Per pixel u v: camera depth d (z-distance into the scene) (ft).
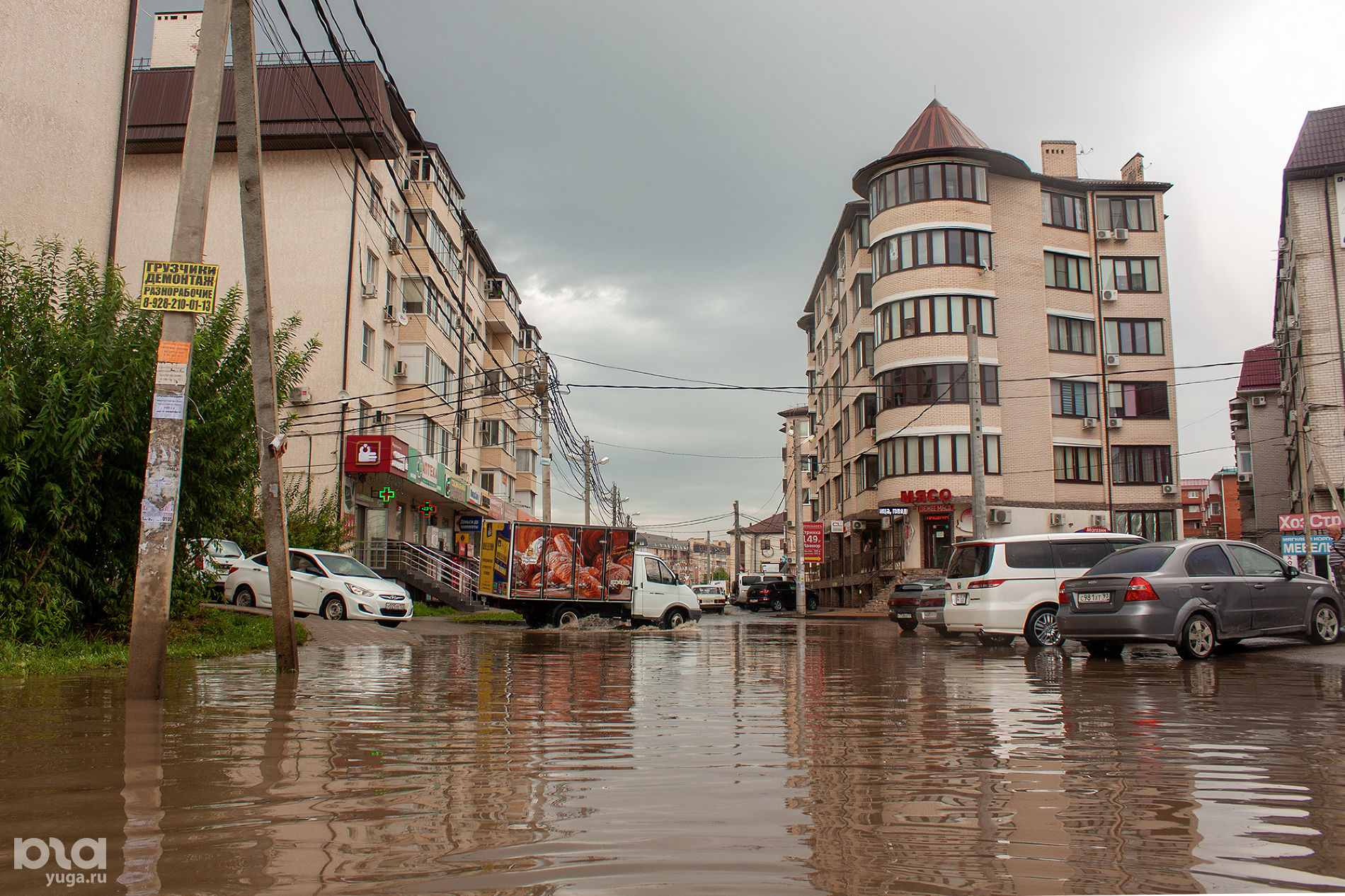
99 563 39.22
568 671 34.47
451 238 124.77
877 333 127.85
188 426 39.81
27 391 36.06
